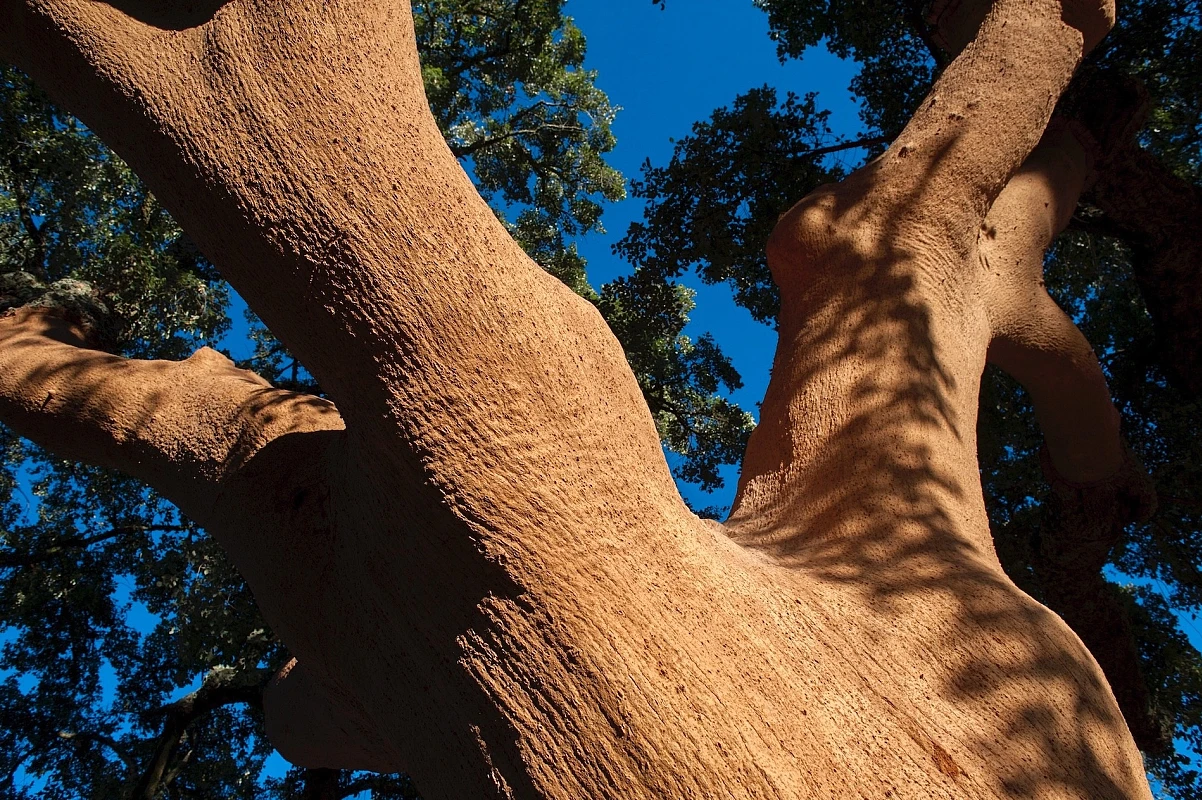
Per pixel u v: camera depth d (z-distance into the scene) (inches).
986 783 69.9
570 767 63.2
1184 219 239.1
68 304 142.3
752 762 63.9
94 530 396.2
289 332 74.4
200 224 74.7
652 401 404.2
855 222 133.3
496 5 428.5
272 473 91.7
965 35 207.2
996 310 152.6
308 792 282.4
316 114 72.4
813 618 80.3
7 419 107.0
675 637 68.1
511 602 66.8
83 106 79.9
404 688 75.0
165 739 341.4
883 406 111.0
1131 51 283.6
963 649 81.3
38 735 388.5
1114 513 213.2
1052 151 191.3
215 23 76.4
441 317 69.2
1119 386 310.8
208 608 327.9
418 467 68.1
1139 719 235.3
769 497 112.0
